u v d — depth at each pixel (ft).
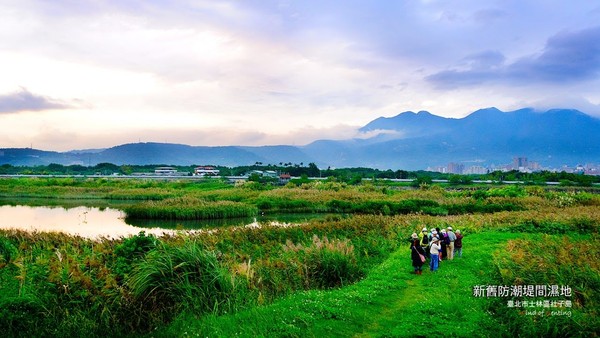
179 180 411.75
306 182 343.26
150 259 41.29
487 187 317.83
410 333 33.83
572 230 98.02
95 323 34.55
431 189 256.93
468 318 37.78
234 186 323.16
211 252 46.68
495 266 52.75
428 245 63.67
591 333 32.63
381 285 49.73
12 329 32.81
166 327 34.81
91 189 286.46
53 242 71.92
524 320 35.55
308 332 33.55
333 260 55.11
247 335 32.22
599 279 41.81
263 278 47.93
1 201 225.35
